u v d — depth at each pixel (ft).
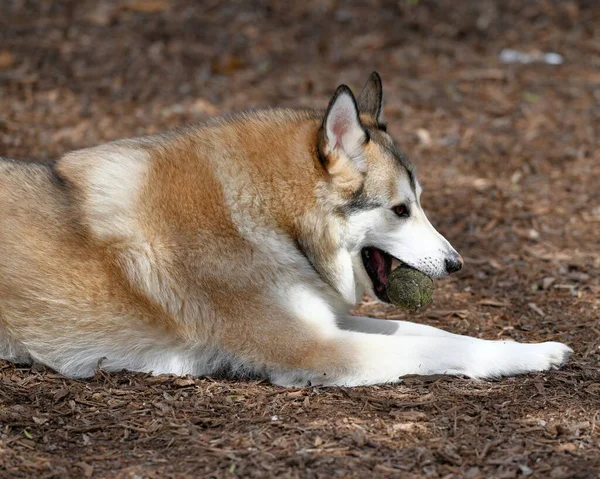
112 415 27.94
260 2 79.30
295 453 25.49
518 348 31.40
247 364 30.76
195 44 72.18
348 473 24.49
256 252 30.42
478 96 66.49
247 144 31.37
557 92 67.21
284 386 30.53
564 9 80.43
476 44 75.25
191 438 26.43
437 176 55.11
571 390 29.94
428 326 34.35
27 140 55.16
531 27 78.18
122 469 24.73
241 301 30.35
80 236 30.25
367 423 27.45
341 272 31.89
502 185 54.13
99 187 30.83
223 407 28.60
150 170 31.04
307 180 30.73
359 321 34.60
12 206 30.71
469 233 47.83
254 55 71.51
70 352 30.73
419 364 30.66
